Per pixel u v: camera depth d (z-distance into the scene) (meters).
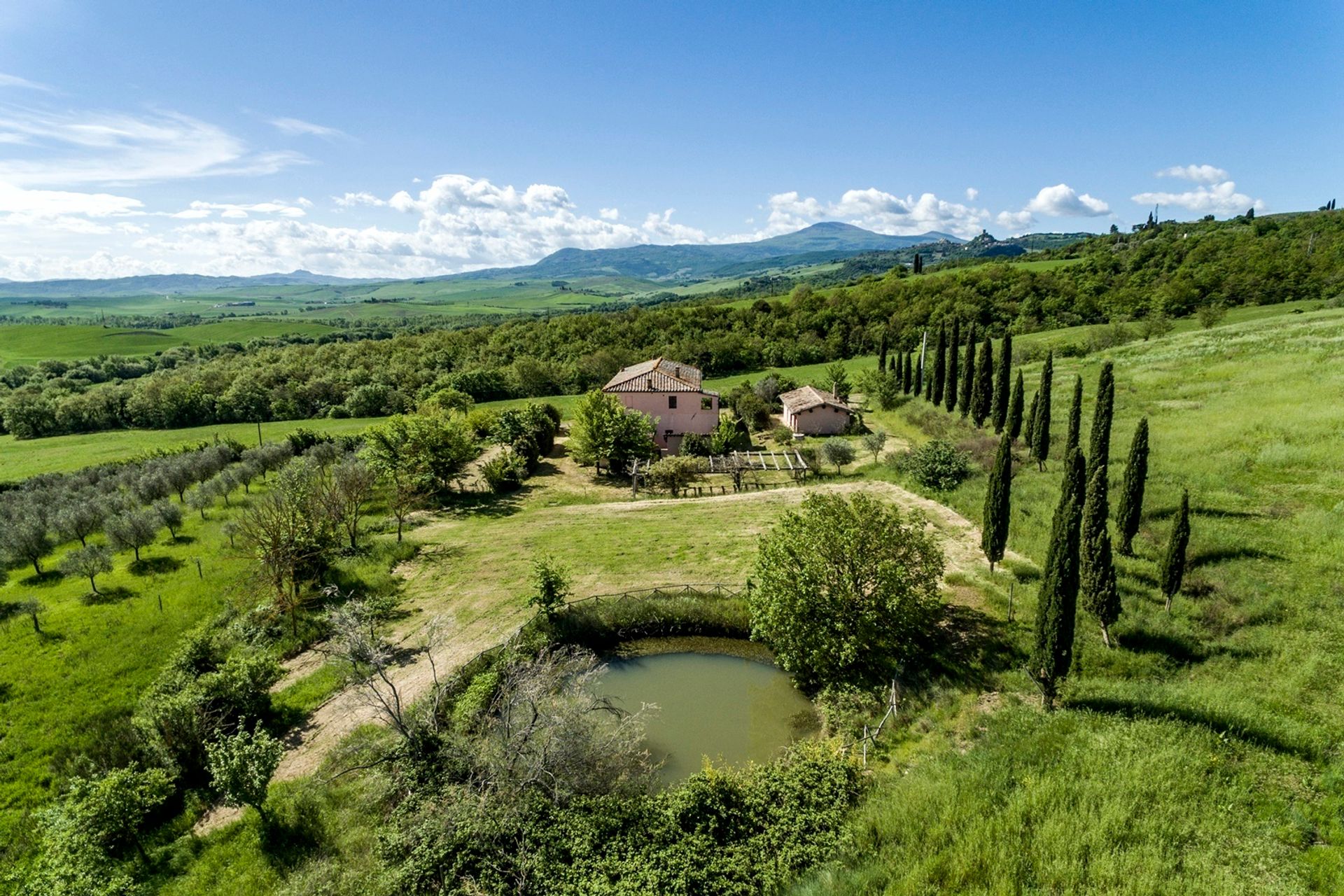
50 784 16.64
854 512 20.36
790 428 56.91
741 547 29.81
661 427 54.88
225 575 28.62
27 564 31.44
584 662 19.20
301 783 16.08
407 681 20.44
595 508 39.19
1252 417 32.72
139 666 21.84
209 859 14.03
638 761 16.44
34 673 21.41
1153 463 29.39
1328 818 11.30
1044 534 25.77
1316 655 15.69
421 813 14.26
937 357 58.91
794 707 19.86
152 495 41.44
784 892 12.16
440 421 44.38
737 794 14.48
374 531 35.34
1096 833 11.34
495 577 28.38
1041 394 33.41
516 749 14.76
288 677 21.50
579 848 13.27
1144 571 20.81
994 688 17.73
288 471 36.19
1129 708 15.16
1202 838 11.16
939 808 13.05
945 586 23.39
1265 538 21.38
